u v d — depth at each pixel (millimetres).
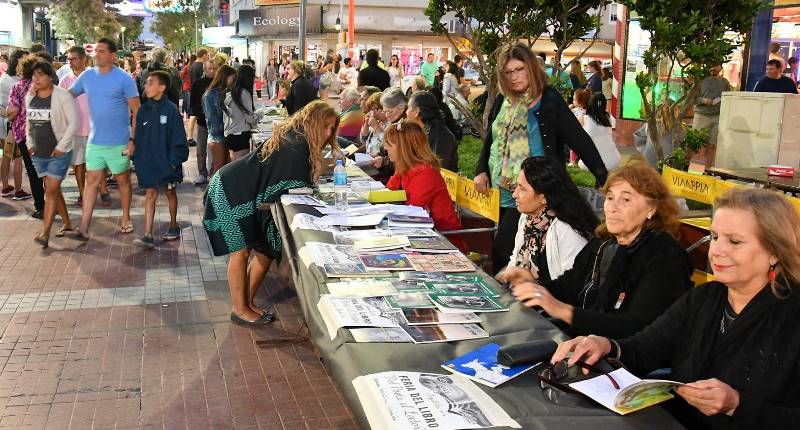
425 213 4883
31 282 6484
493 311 3039
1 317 5617
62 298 6086
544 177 3766
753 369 2256
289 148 5199
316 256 3756
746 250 2217
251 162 5215
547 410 2188
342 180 6125
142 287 6410
